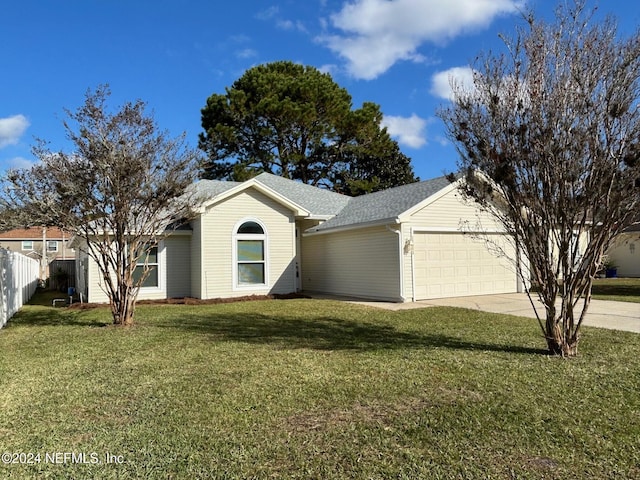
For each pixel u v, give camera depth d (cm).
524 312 1133
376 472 329
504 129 639
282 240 1711
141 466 343
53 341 837
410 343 771
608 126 586
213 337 848
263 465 342
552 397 479
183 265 1656
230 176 3073
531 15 621
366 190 3148
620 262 2523
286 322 1026
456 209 1520
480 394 493
